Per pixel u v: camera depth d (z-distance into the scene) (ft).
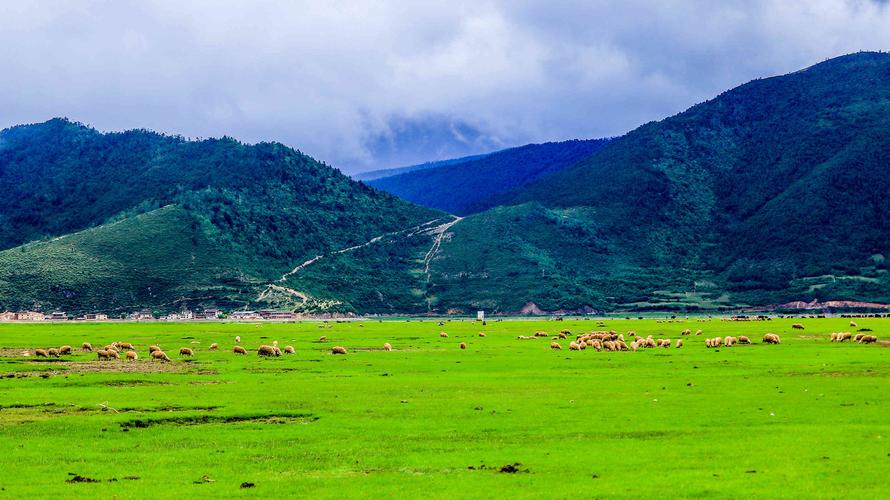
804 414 183.42
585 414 187.01
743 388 226.99
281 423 182.09
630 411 190.29
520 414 188.03
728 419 178.60
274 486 129.29
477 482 130.11
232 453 152.46
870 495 120.47
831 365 287.69
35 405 204.44
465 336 528.63
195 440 163.84
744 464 138.51
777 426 169.89
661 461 141.38
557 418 182.39
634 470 135.85
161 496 124.16
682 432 165.68
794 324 594.65
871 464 137.28
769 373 265.34
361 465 142.92
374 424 178.19
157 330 639.76
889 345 394.32
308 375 274.36
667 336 500.33
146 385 246.88
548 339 485.97
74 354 373.20
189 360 339.77
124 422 181.88
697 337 485.56
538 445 155.94
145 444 160.66
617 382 245.24
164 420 185.37
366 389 233.96
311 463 144.66
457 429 171.73
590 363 309.42
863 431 163.43
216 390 232.53
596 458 144.25
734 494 121.60
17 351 394.73
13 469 141.28
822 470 133.90
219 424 181.37
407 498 121.90
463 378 261.03
